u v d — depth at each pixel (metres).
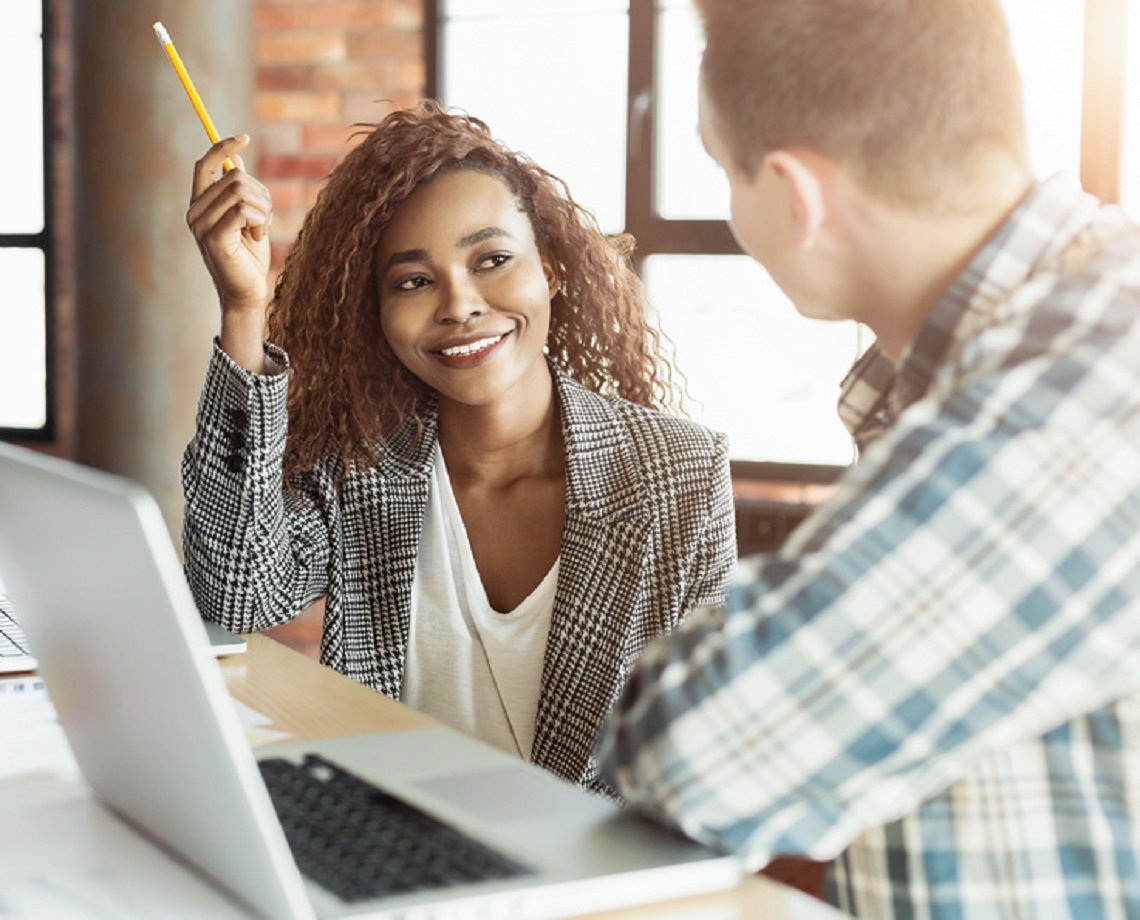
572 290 1.73
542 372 1.62
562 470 1.62
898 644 0.81
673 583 1.55
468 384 1.55
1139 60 2.99
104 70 3.42
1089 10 2.99
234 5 3.49
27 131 4.21
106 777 0.95
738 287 3.42
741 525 3.31
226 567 1.52
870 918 0.93
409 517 1.59
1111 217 0.90
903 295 0.93
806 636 0.81
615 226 3.53
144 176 3.44
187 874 0.87
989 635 0.80
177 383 3.49
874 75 0.88
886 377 1.04
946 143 0.88
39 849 0.90
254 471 1.50
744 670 0.83
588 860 0.86
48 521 0.85
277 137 3.70
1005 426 0.81
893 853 0.91
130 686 0.83
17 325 4.26
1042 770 0.87
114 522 0.76
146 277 3.46
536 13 3.55
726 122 0.93
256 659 1.39
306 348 1.64
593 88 3.52
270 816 0.76
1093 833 0.86
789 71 0.89
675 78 3.44
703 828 0.85
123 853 0.90
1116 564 0.79
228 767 0.75
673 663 0.86
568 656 1.52
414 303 1.56
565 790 1.00
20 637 1.40
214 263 1.49
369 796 0.97
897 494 0.81
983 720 0.82
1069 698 0.82
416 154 1.57
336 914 0.78
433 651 1.58
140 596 0.77
